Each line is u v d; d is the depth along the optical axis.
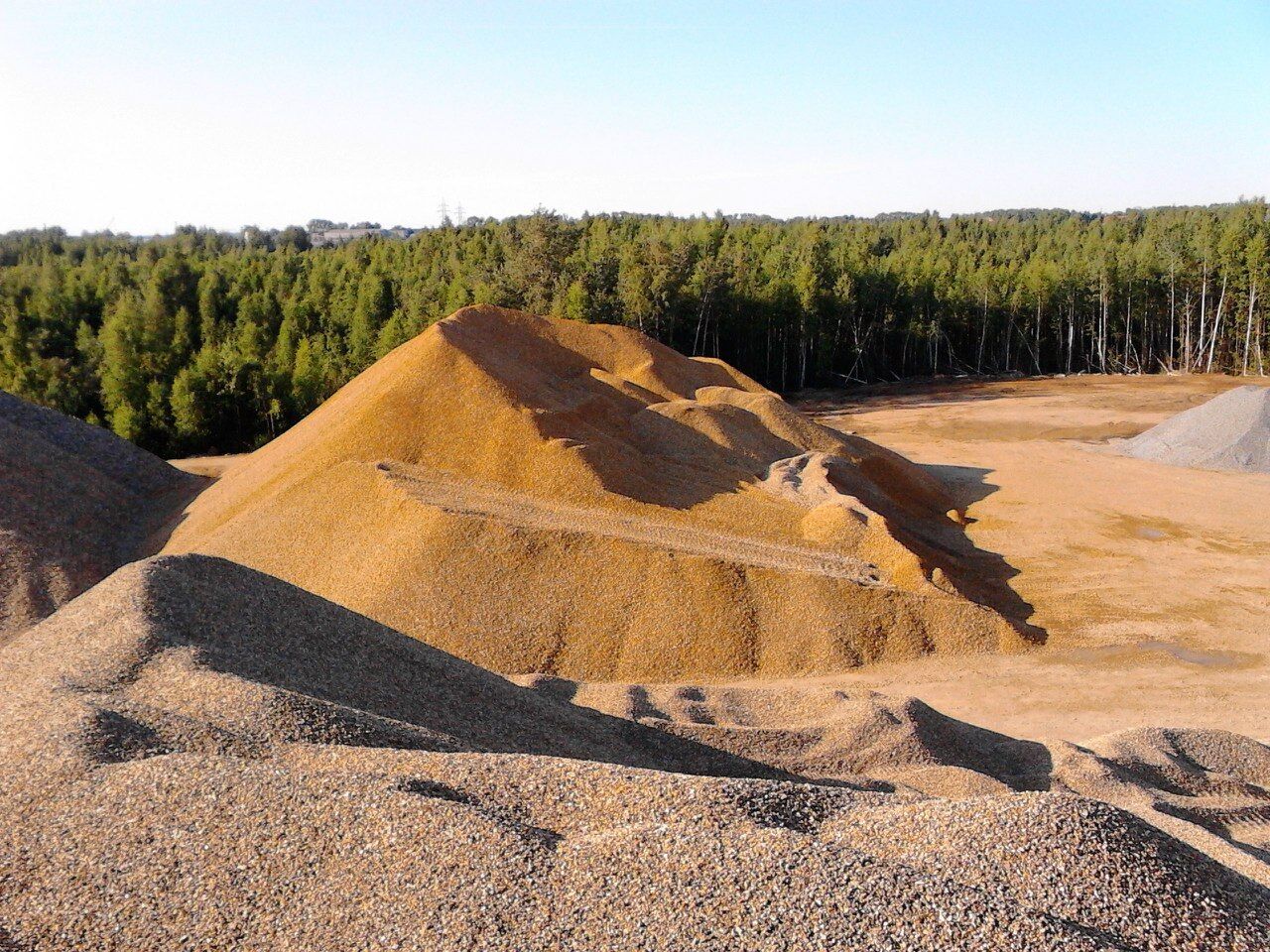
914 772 11.45
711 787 7.04
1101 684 16.64
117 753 7.82
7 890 6.39
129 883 6.36
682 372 34.97
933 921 5.50
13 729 8.32
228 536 21.16
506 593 17.59
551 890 5.98
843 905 5.62
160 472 29.92
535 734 11.09
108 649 10.02
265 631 11.23
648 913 5.69
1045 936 5.41
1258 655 17.89
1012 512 28.33
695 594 17.81
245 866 6.42
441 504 19.53
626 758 11.06
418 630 16.92
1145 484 31.09
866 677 16.91
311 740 8.32
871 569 20.39
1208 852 9.02
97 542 23.50
